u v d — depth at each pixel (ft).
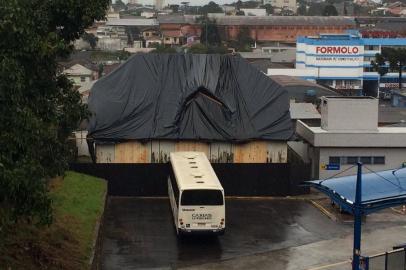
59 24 57.62
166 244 78.33
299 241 80.53
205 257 73.77
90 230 74.38
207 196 78.59
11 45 45.62
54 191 84.17
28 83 48.73
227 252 75.82
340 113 109.60
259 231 84.58
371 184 66.74
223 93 109.91
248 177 103.60
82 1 56.13
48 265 58.08
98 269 68.59
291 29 506.48
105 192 94.12
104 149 102.99
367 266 62.03
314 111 147.84
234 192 103.76
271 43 490.49
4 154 40.60
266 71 291.17
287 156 115.75
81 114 58.54
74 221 74.90
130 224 86.89
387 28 483.10
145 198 101.71
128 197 102.12
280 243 79.61
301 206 98.43
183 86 110.73
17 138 41.37
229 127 104.99
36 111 49.52
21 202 41.55
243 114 107.14
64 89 59.11
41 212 42.52
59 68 65.36
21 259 56.08
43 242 62.49
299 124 121.08
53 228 67.72
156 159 103.86
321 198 102.99
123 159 103.40
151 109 106.52
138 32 558.56
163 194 103.14
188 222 78.64
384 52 310.65
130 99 107.65
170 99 108.37
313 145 108.78
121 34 534.37
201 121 105.60
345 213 92.84
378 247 78.48
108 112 105.09
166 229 84.84
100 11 57.26
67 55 58.44
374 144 108.78
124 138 102.22
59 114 56.29
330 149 108.88
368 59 329.93
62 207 78.28
